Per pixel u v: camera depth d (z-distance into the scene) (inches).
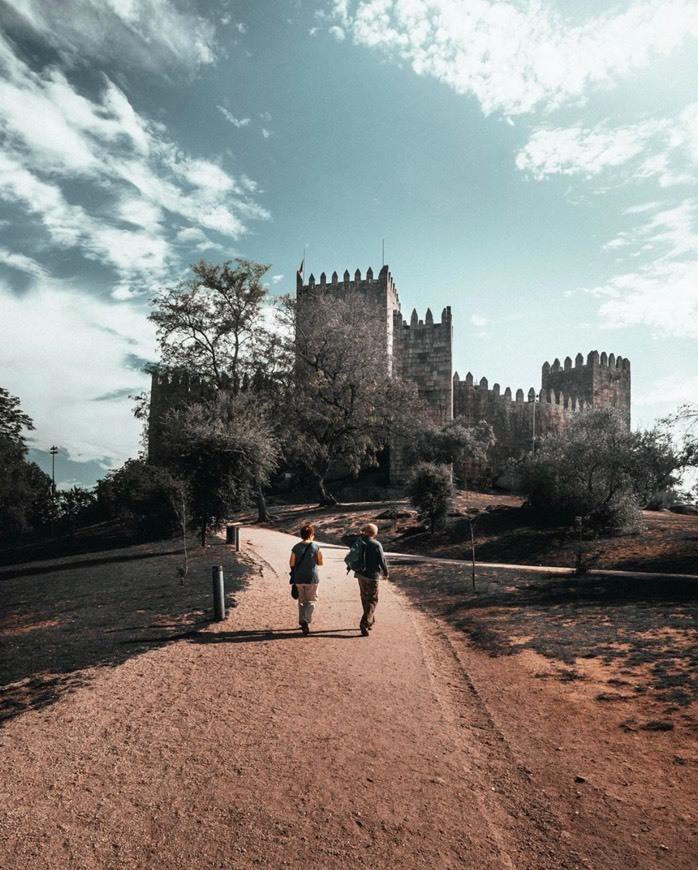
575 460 1011.3
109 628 381.7
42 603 522.3
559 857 144.8
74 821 157.2
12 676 279.4
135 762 191.5
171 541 1085.1
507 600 514.3
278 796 171.0
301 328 1734.7
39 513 1723.7
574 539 884.0
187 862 140.2
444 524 1093.8
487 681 289.7
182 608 437.7
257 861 140.6
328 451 1723.7
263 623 394.9
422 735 217.0
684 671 279.1
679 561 709.9
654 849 146.4
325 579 617.3
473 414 2224.4
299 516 1517.0
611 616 421.1
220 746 203.8
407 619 431.2
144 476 1217.4
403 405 1759.4
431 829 155.6
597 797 173.2
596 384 2674.7
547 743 213.3
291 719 228.7
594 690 265.7
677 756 195.3
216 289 1584.6
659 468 938.1
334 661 306.3
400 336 2209.6
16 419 1787.6
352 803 167.9
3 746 203.2
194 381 1531.7
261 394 1537.9
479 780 185.0
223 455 906.7
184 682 270.1
